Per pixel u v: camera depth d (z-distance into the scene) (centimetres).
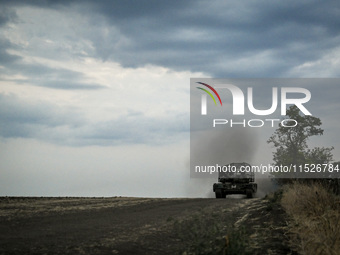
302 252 872
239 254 730
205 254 747
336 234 906
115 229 1123
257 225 1218
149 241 965
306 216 1209
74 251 828
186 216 1366
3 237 947
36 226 1145
